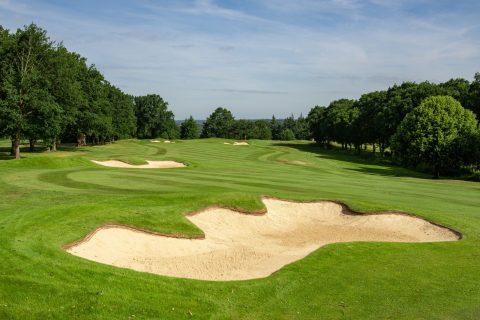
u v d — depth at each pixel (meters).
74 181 30.84
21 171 36.19
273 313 12.72
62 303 11.61
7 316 10.70
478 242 21.30
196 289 13.78
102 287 12.75
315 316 12.65
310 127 146.25
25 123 54.47
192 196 24.80
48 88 59.28
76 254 16.14
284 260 18.73
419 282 15.68
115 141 125.06
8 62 56.50
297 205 27.47
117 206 21.41
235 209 24.59
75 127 84.69
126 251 18.03
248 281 14.98
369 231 24.48
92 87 82.94
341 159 83.25
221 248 20.38
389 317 12.69
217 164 55.84
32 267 13.41
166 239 19.62
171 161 53.09
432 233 23.75
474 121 61.06
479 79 72.50
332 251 18.92
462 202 31.72
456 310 13.26
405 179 51.78
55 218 18.58
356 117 102.25
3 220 17.77
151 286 13.39
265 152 86.12
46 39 58.03
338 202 28.11
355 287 15.04
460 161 60.56
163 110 181.38
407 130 63.09
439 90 79.94
